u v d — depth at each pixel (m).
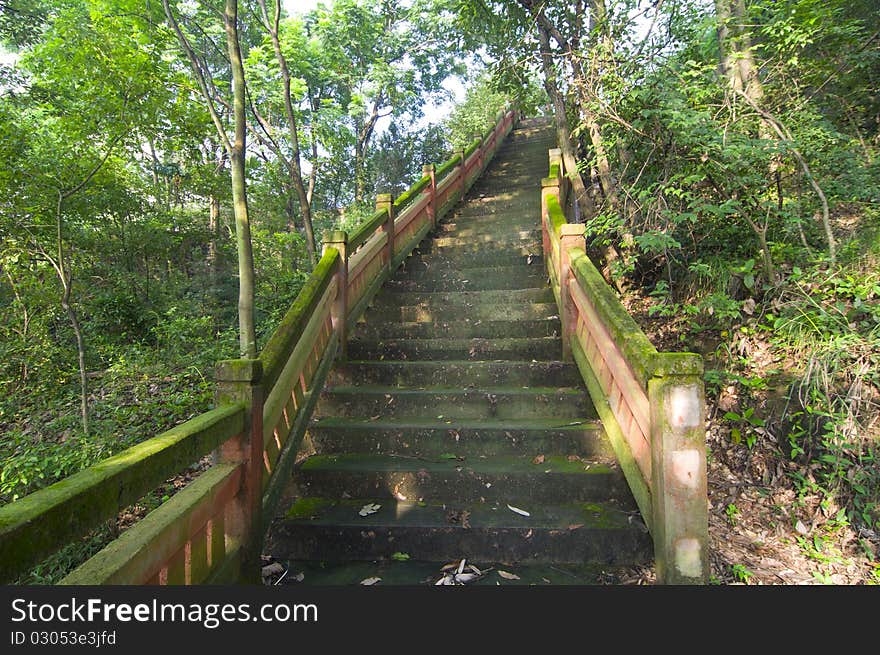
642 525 2.49
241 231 4.47
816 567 2.57
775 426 3.34
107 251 8.86
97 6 5.94
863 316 3.28
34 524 1.00
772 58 3.74
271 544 2.59
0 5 8.48
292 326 2.81
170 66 6.02
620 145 4.16
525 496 2.82
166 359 6.05
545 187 5.38
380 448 3.27
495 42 7.06
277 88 10.79
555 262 4.55
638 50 3.91
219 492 1.91
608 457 3.04
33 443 4.36
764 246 3.57
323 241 4.13
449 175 8.28
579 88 4.47
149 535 1.45
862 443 2.97
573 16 5.90
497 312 4.66
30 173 5.43
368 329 4.57
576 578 2.33
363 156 17.38
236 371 2.15
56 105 6.77
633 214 3.98
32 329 6.62
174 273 10.55
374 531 2.56
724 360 3.81
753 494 3.12
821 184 3.74
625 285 5.33
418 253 6.38
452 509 2.75
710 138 3.29
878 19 4.29
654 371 2.03
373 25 14.89
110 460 1.35
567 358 3.83
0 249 5.89
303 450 3.32
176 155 9.72
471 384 3.84
